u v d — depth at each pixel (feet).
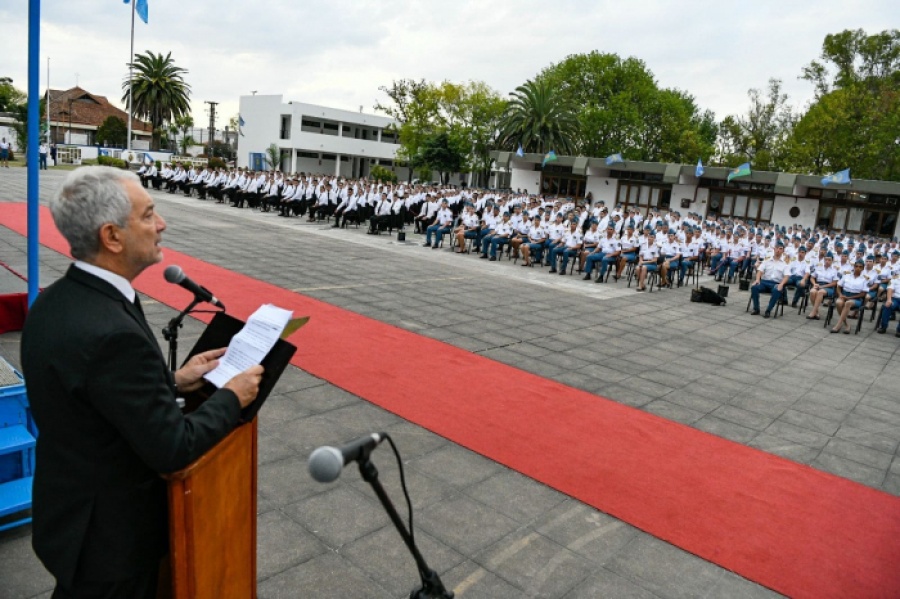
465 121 150.82
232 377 6.31
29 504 10.13
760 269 39.01
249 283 32.42
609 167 104.27
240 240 47.57
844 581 11.52
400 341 24.26
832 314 40.22
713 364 25.93
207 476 5.91
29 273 13.47
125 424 5.07
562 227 48.98
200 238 46.65
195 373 6.63
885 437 19.22
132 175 5.80
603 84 148.56
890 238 84.07
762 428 18.99
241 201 72.90
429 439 15.89
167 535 5.93
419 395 18.75
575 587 10.66
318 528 11.60
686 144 147.54
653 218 68.13
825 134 104.06
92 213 5.34
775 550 12.35
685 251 47.21
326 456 5.03
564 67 152.25
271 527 11.50
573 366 23.40
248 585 7.14
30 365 5.21
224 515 6.37
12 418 11.02
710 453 16.70
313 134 164.76
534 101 125.90
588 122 142.92
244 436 6.64
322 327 25.14
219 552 6.35
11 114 155.94
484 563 11.07
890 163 99.71
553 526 12.49
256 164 167.32
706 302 40.93
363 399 18.06
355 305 29.76
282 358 6.46
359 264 42.09
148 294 27.68
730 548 12.28
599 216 61.82
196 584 5.92
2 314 19.85
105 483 5.35
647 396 20.84
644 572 11.27
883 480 16.15
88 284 5.41
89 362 5.02
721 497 14.33
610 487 14.29
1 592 9.07
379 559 10.84
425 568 6.42
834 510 14.26
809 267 42.42
